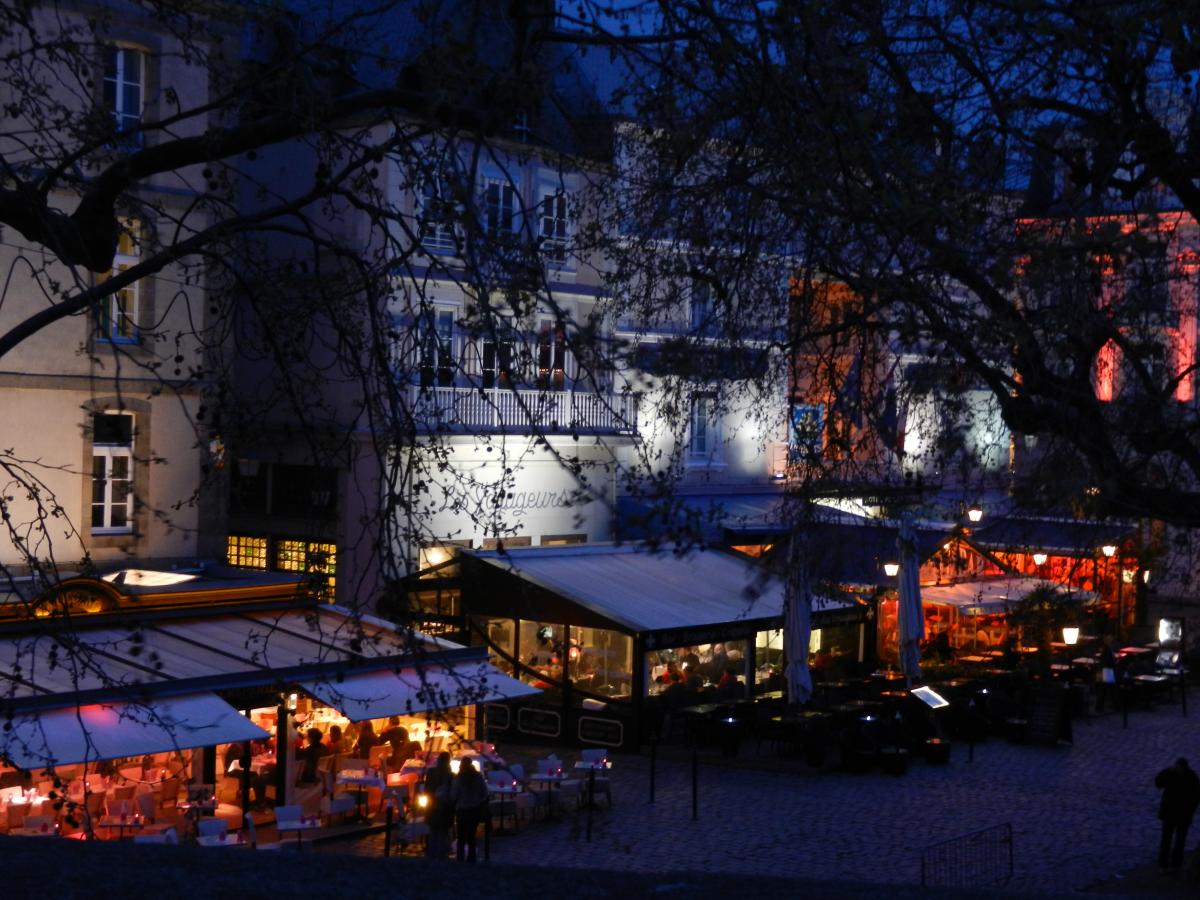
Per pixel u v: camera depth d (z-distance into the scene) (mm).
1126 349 12242
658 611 28656
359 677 20859
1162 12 9477
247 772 20500
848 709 28344
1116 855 20312
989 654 35781
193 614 22953
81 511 26188
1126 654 35719
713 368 13414
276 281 10406
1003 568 33406
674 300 13766
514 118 9031
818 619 29609
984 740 29719
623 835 21281
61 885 3293
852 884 4180
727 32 8227
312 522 11273
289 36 9359
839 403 13312
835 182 9086
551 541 34188
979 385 15711
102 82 25359
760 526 35688
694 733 28359
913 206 8891
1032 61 10797
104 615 21844
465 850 19047
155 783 21234
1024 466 15898
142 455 26844
